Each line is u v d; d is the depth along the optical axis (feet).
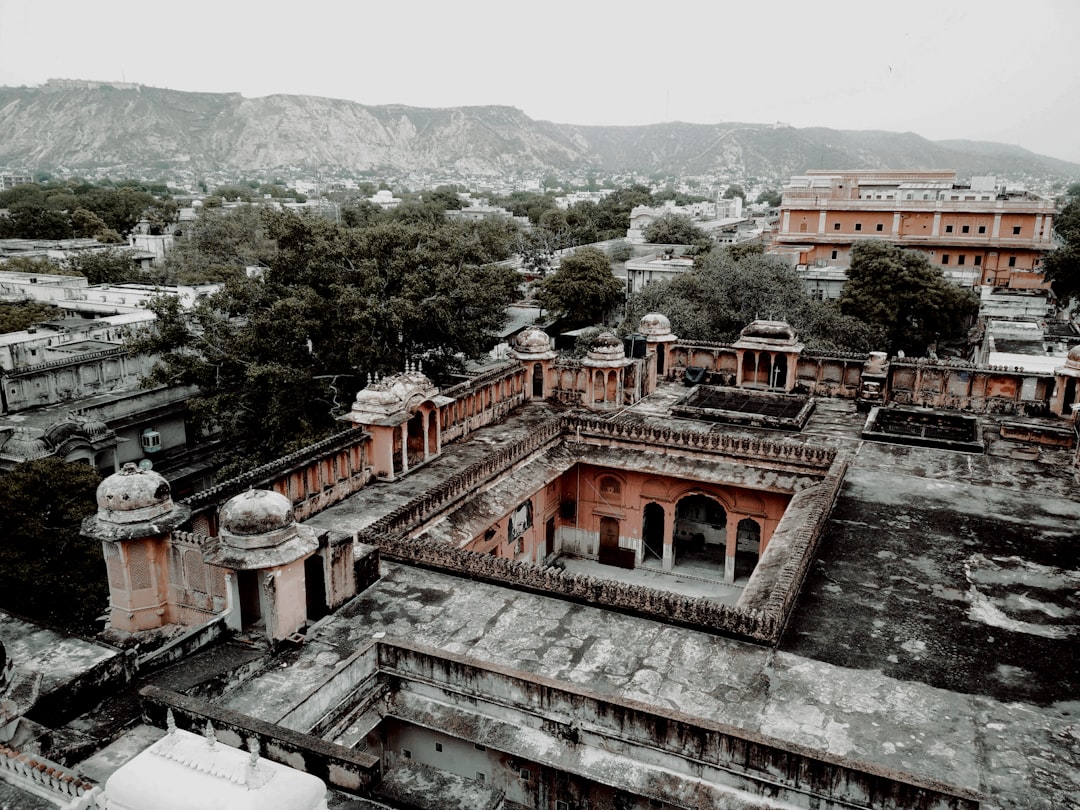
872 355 127.54
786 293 185.37
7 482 88.89
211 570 65.62
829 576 70.08
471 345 155.12
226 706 53.21
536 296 260.01
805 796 45.19
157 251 360.89
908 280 223.51
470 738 52.39
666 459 108.17
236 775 30.50
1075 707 52.37
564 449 111.55
